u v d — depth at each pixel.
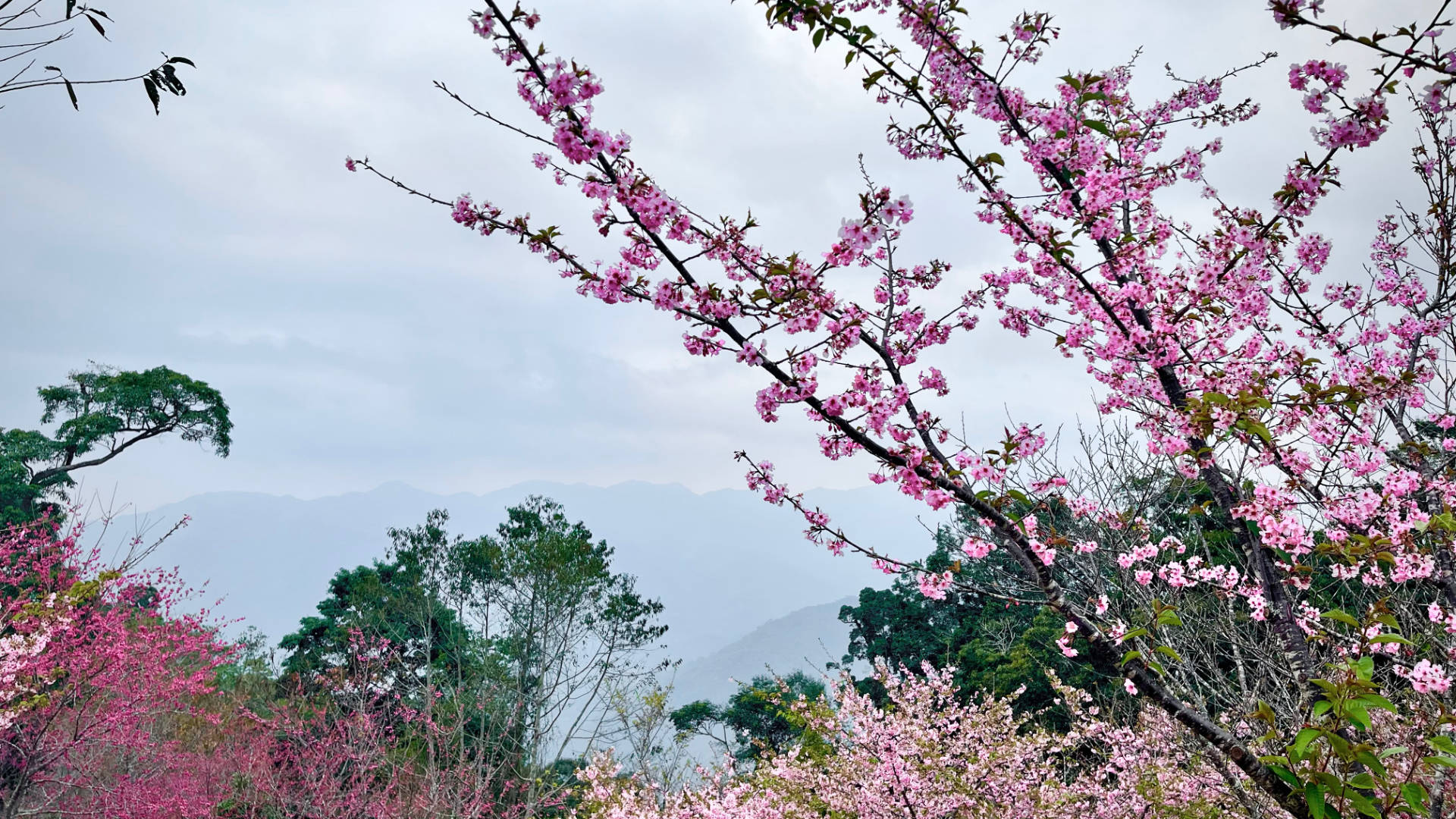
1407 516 3.88
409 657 21.09
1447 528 3.45
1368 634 3.83
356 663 17.66
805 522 3.92
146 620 10.77
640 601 21.38
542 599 19.94
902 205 2.82
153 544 10.26
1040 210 4.50
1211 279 4.12
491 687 17.75
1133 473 5.44
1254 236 3.90
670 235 3.06
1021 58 4.03
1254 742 3.84
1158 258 4.52
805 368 3.01
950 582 3.71
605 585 20.97
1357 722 2.69
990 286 5.45
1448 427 4.66
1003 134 4.55
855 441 3.16
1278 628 4.19
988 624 19.92
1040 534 3.54
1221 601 5.02
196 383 31.70
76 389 31.22
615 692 14.77
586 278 3.15
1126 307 4.51
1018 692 9.07
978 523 3.73
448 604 21.67
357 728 14.66
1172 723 6.77
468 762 15.67
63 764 9.64
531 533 22.41
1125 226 4.84
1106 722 8.72
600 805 8.91
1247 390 3.81
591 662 18.66
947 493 3.20
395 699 18.36
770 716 27.44
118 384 30.44
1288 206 3.72
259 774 13.70
